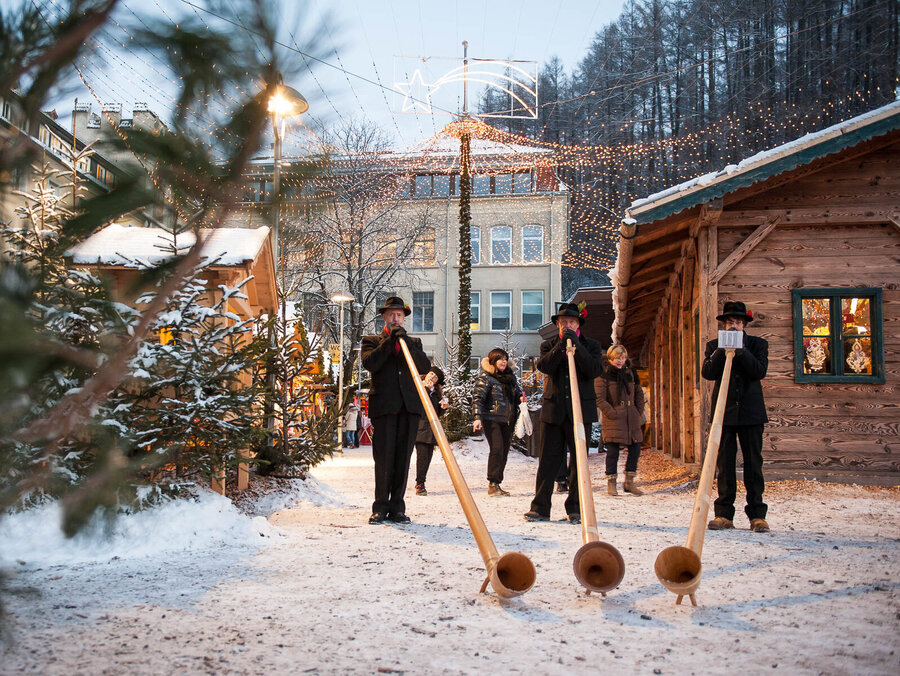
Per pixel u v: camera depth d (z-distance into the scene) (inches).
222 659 107.1
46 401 64.6
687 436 442.0
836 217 363.6
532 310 1594.5
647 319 665.0
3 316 55.9
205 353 240.2
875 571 171.0
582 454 180.5
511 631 123.0
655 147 1721.2
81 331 65.8
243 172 66.9
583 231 1795.0
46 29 61.8
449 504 325.1
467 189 1159.0
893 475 351.6
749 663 107.3
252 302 381.7
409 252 1365.7
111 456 77.4
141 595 145.8
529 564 143.8
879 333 359.6
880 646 115.3
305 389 365.1
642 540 214.4
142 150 63.7
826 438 357.7
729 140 1594.5
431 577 164.4
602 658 109.4
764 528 235.6
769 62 1637.6
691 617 132.1
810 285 365.7
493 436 376.5
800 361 361.4
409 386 259.1
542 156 1614.2
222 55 62.7
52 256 63.1
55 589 149.2
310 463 360.5
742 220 365.4
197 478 265.3
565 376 260.1
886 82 1371.8
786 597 146.6
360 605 139.3
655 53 1891.0
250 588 152.8
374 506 257.0
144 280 67.5
